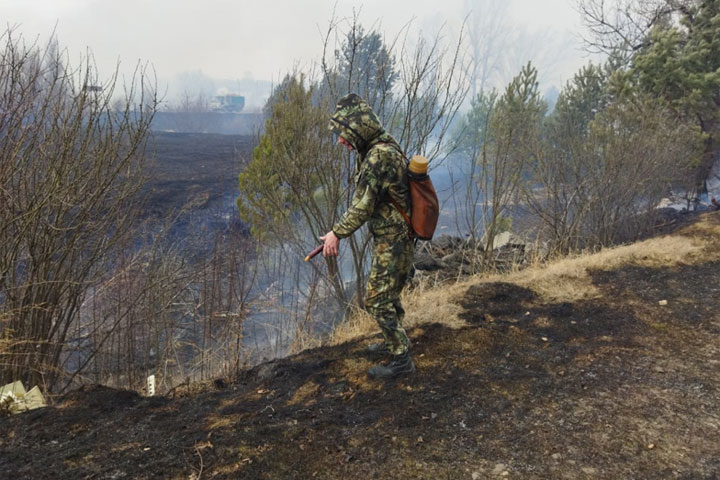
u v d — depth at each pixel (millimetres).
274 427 2783
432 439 2688
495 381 3342
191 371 5359
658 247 6488
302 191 5535
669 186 9820
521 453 2555
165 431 2754
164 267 6145
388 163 2840
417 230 2934
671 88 10359
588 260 6125
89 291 5695
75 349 5148
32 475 2307
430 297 5207
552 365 3580
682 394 3105
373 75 5211
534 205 8234
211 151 20391
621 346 3859
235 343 4816
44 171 4105
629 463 2445
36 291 4176
